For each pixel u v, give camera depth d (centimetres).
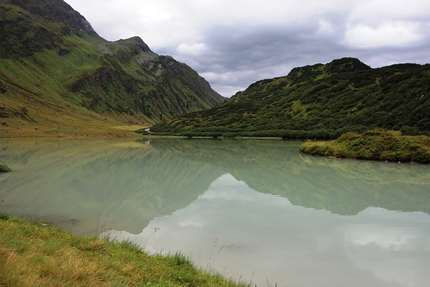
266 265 1049
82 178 2717
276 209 1788
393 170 3241
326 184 2542
